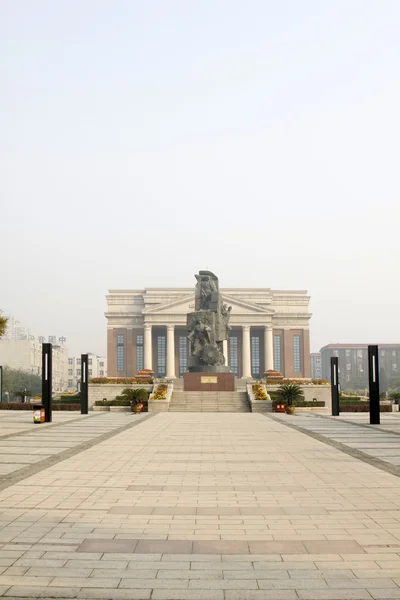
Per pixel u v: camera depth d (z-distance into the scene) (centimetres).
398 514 1176
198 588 771
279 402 4934
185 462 1886
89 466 1791
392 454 2100
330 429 3195
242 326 12181
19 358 16862
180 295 12888
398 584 786
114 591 761
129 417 4284
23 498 1319
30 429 3181
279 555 908
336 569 844
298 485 1485
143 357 12319
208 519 1130
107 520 1120
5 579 802
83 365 4738
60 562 872
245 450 2216
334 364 4631
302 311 13288
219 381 5706
